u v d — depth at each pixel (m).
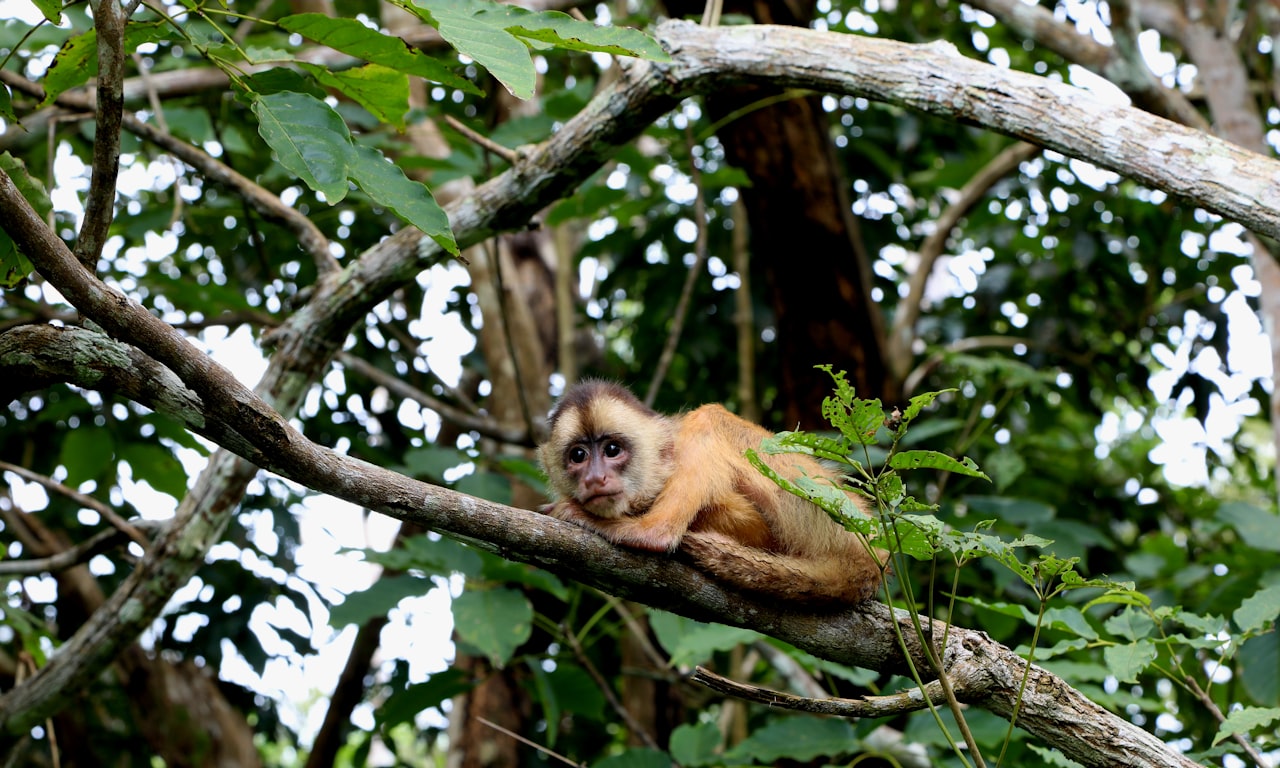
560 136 5.90
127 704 10.67
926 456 3.67
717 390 10.87
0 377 4.04
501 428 8.30
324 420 9.36
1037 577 4.12
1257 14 8.66
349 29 4.06
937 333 10.09
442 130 7.98
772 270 8.76
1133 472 10.06
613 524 4.59
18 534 9.13
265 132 3.96
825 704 4.14
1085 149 4.67
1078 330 9.45
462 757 9.28
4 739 8.50
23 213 3.46
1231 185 4.31
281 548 9.53
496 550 4.34
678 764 6.64
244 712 10.76
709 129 7.40
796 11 8.12
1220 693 8.17
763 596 4.53
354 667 9.50
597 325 12.13
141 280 7.99
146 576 6.36
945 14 11.17
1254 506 7.05
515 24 4.02
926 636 4.43
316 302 6.35
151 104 7.61
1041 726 4.31
